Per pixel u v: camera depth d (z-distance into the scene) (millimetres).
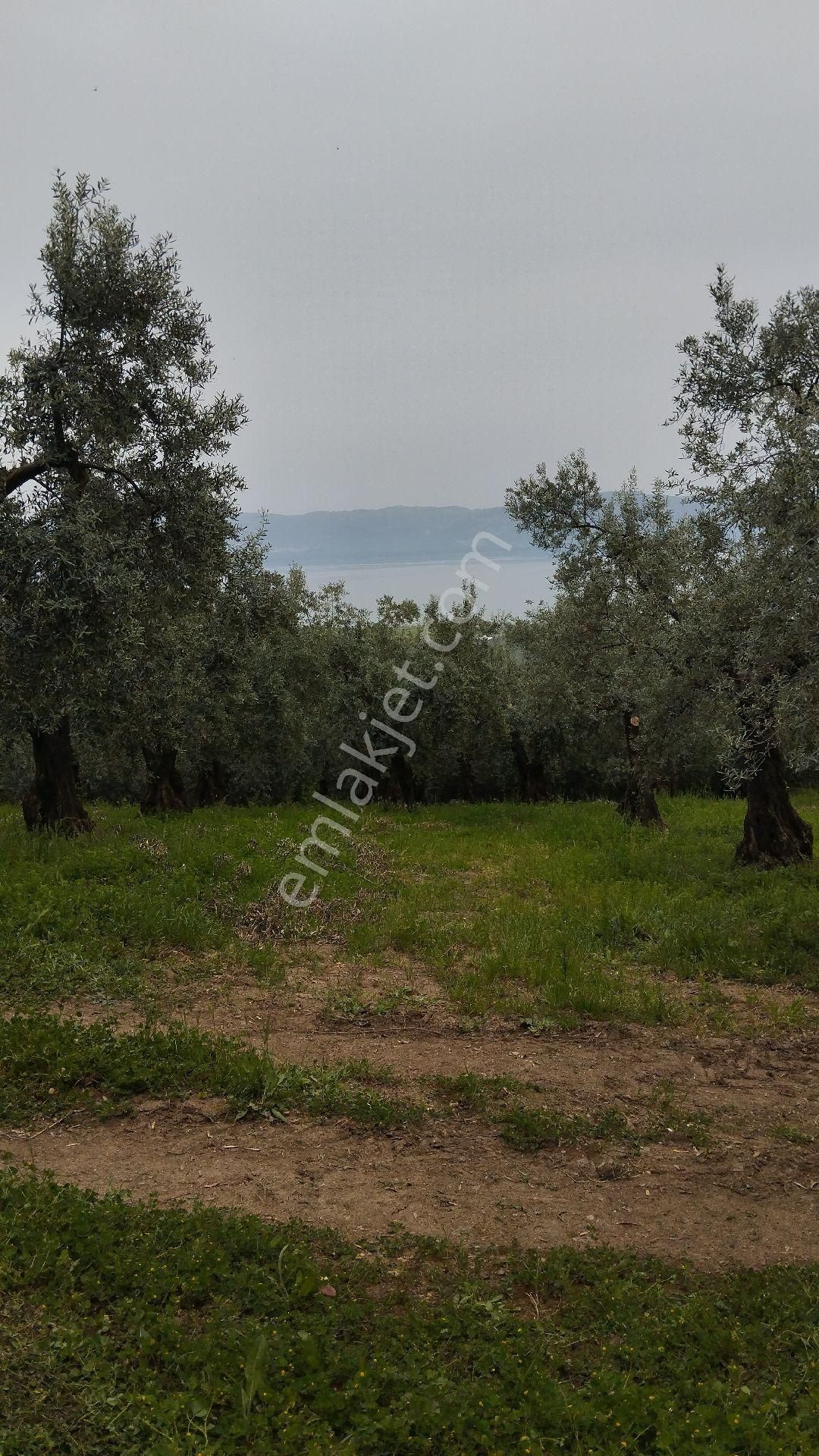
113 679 13688
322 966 9703
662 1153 5934
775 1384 3822
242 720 25141
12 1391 3504
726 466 11555
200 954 9695
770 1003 8961
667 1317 4219
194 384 15570
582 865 15641
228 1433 3406
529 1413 3562
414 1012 8383
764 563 10727
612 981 9234
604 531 18141
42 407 13609
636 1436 3479
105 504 15008
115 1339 3848
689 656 13172
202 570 15938
